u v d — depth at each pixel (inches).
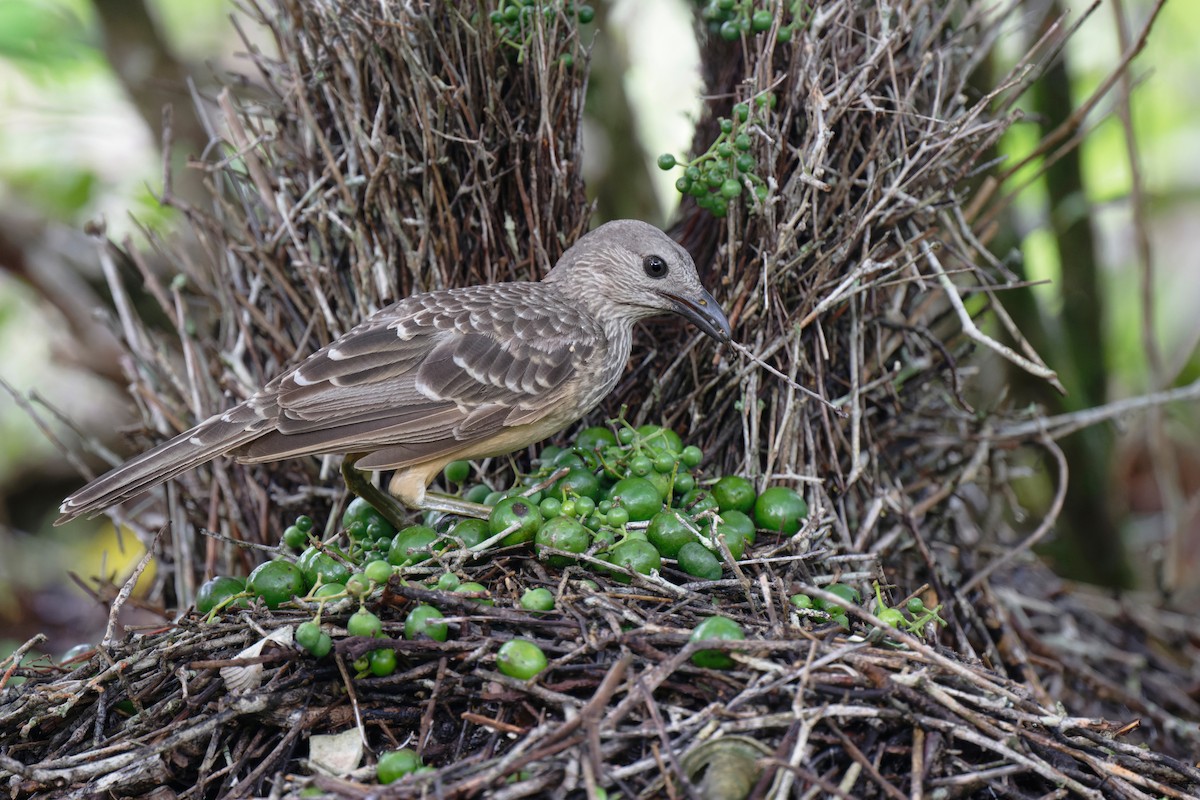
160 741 219.0
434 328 273.9
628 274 287.3
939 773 214.1
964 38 327.6
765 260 281.6
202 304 350.0
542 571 253.3
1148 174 533.0
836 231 290.5
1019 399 398.3
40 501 551.2
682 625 235.3
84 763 221.3
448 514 288.7
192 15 573.3
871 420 310.5
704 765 203.0
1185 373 536.4
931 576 300.0
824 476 296.4
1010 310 388.2
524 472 315.0
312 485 316.5
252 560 313.4
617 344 292.0
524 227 313.9
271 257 315.6
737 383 292.8
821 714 210.2
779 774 204.1
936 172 291.4
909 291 314.7
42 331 564.1
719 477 287.7
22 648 243.3
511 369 272.8
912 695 214.7
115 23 417.7
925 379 316.8
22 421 547.2
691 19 375.9
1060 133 311.3
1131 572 426.0
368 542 274.1
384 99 298.5
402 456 265.6
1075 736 229.3
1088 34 485.4
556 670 222.2
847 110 289.4
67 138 478.0
